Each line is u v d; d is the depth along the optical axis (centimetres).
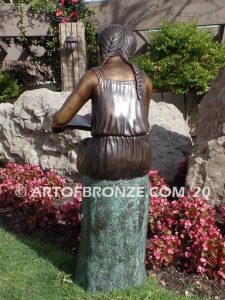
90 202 276
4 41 928
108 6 821
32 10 831
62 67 795
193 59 784
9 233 383
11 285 300
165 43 778
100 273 284
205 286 297
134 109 262
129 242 280
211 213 336
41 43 909
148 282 298
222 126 388
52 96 504
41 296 286
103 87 258
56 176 457
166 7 788
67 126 275
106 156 260
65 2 818
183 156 507
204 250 300
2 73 950
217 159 380
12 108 542
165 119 530
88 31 833
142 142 268
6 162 565
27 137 532
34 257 338
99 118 259
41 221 388
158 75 785
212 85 450
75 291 289
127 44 270
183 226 324
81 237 291
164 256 311
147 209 287
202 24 788
